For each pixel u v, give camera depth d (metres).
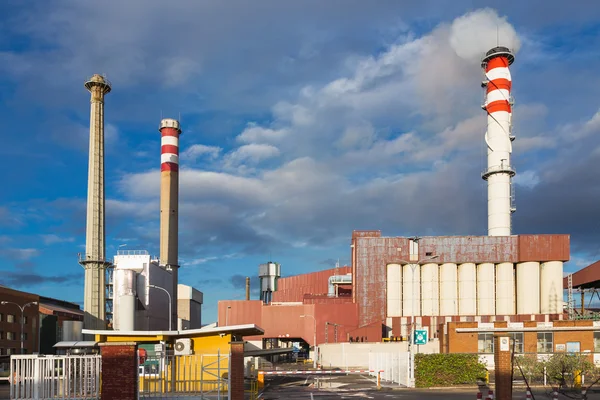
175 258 138.12
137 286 105.31
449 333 65.00
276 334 109.12
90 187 110.00
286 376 58.69
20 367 27.48
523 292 107.00
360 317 108.69
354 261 113.62
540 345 62.69
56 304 130.75
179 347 35.31
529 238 108.19
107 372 21.05
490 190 112.94
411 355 43.41
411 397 34.97
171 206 139.12
